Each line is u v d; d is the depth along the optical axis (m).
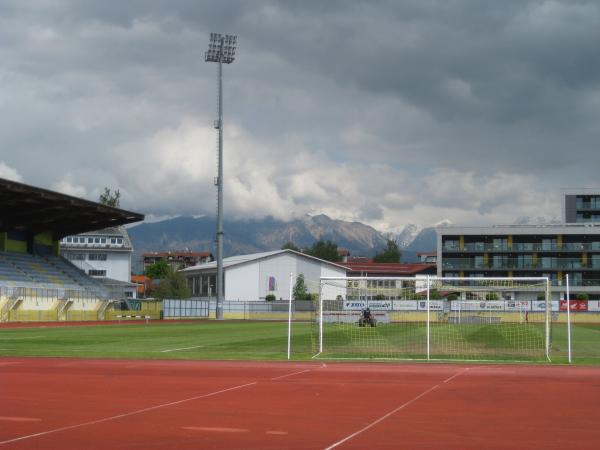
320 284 30.91
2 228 78.06
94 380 19.16
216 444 10.52
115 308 85.25
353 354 29.44
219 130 81.00
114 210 76.62
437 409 14.02
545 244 108.75
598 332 53.34
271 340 39.94
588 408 14.20
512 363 25.67
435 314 74.06
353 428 11.85
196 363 25.05
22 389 17.02
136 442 10.62
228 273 111.62
